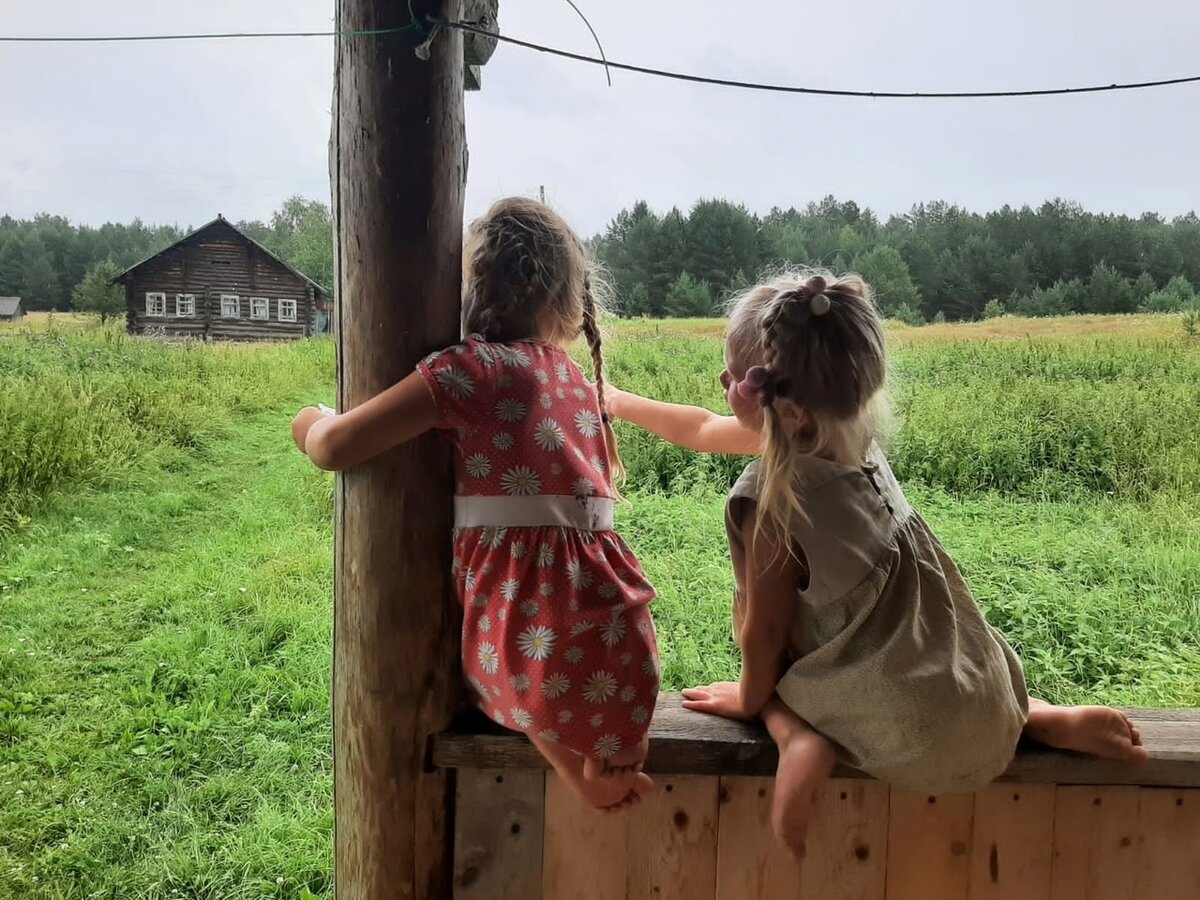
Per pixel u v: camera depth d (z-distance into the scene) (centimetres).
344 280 139
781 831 131
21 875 249
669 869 148
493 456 130
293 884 252
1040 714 150
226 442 655
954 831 148
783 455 132
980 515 462
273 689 349
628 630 132
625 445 550
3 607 412
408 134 133
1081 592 375
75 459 557
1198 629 346
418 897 149
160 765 299
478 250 141
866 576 134
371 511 141
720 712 153
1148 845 150
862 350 132
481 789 148
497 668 129
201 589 435
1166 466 474
